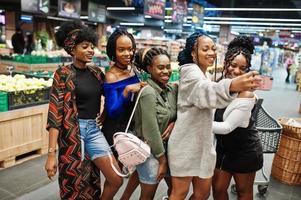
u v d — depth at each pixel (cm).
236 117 179
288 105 855
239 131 194
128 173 201
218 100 134
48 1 765
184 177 174
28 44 1121
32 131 350
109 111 193
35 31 1422
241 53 181
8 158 328
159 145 175
